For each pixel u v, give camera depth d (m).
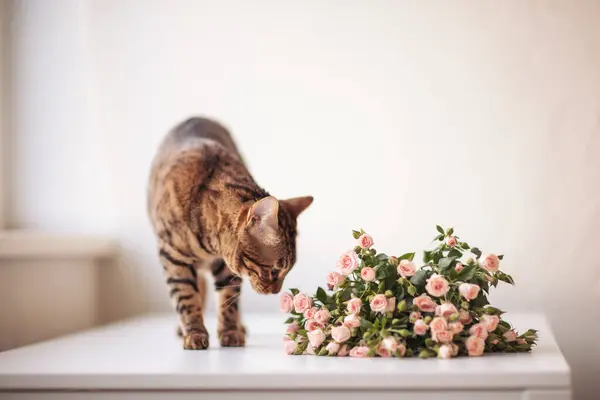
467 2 2.21
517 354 1.42
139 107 2.34
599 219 2.15
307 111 2.28
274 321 2.07
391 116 2.24
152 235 2.32
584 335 2.14
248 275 1.55
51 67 2.32
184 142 1.76
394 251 2.24
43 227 2.32
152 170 1.82
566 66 2.16
